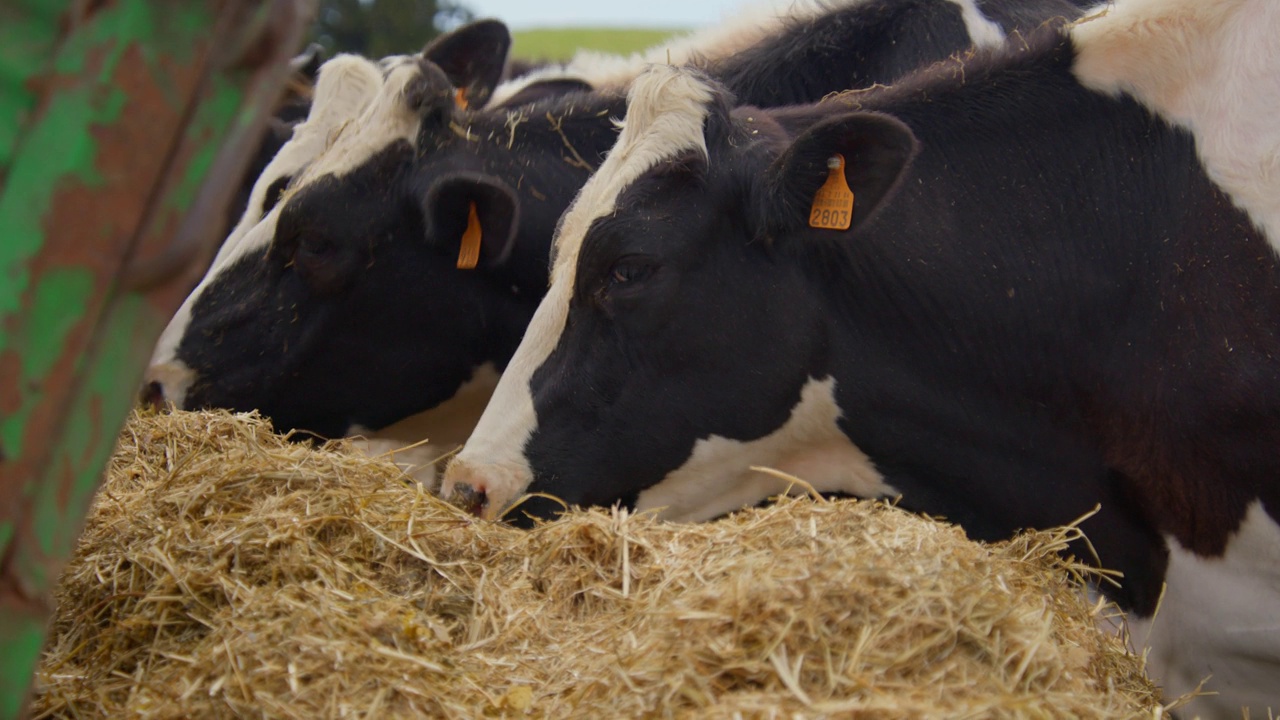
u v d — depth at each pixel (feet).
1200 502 12.59
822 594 8.16
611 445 13.41
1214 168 12.51
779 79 17.90
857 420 13.58
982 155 13.48
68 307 5.62
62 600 10.02
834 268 13.20
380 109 18.13
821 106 14.46
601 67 24.47
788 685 7.61
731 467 13.79
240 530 10.21
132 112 5.59
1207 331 12.32
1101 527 13.39
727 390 13.32
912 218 13.29
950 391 13.44
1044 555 11.75
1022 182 13.33
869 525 9.51
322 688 8.29
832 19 18.02
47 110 5.52
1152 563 13.30
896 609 8.10
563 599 10.05
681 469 13.64
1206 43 12.80
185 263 5.81
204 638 9.05
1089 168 13.20
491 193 16.24
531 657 9.23
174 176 5.72
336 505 10.80
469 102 21.16
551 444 13.39
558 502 13.37
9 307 5.50
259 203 20.13
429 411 19.12
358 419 18.94
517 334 18.31
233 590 9.42
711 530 10.36
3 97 5.53
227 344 18.37
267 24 5.81
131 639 9.39
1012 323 13.19
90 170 5.56
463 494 13.21
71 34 5.54
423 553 10.46
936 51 17.01
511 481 13.25
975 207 13.33
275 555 10.00
